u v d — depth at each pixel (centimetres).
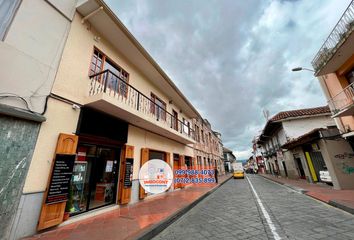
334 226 388
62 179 420
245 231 388
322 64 839
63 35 507
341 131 895
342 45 703
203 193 933
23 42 407
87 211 513
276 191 995
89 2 544
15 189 348
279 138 1923
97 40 631
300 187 1046
